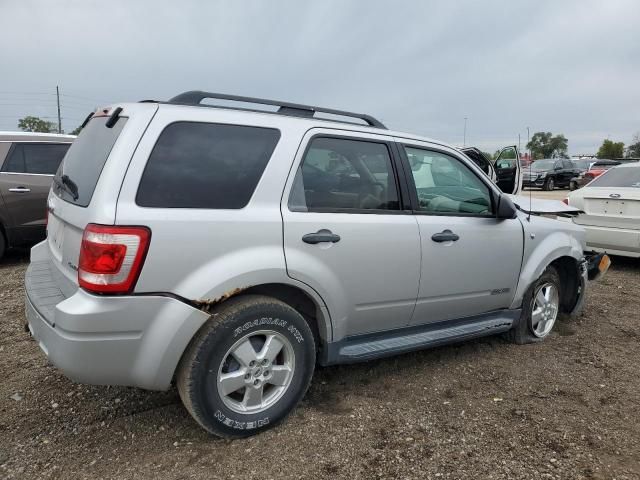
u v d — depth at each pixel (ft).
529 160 21.66
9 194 22.43
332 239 9.97
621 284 21.71
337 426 9.94
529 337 14.69
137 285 8.07
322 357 10.59
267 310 9.17
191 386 8.63
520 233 13.69
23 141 23.11
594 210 24.09
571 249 15.24
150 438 9.43
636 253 22.90
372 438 9.57
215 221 8.70
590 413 10.77
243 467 8.63
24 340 13.92
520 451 9.29
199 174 8.82
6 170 22.54
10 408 10.38
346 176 10.64
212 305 8.72
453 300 12.45
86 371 8.07
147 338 8.30
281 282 9.35
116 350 8.15
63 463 8.67
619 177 24.18
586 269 16.49
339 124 10.83
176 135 8.79
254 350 9.31
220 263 8.69
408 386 11.79
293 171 9.78
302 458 8.91
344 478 8.43
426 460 8.96
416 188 11.82
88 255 7.97
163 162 8.55
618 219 23.21
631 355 14.03
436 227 11.78
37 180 23.04
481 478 8.50
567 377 12.51
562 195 74.08
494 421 10.33
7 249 23.21
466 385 11.94
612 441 9.69
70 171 10.11
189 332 8.48
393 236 10.93
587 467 8.86
